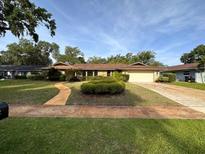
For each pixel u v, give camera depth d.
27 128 6.33
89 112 9.12
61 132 5.99
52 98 13.27
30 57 64.44
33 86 22.16
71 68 37.44
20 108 9.92
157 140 5.44
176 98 14.12
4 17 13.70
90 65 41.81
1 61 66.38
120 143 5.19
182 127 6.72
